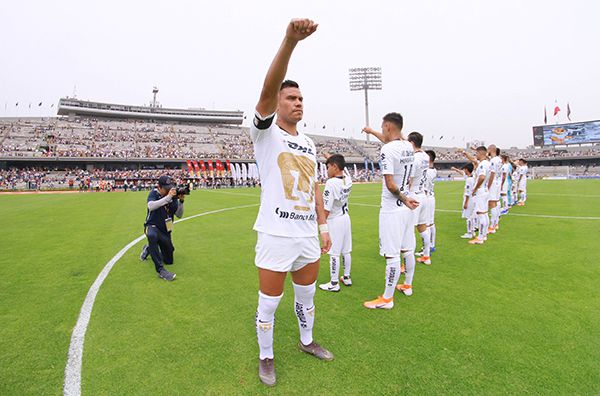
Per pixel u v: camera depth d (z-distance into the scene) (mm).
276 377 2568
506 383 2469
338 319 3535
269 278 2494
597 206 12523
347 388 2434
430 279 4789
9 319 3533
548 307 3770
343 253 4590
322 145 68875
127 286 4555
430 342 3045
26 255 6203
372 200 17703
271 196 2482
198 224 9922
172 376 2576
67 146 47312
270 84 2070
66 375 2580
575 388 2404
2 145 44219
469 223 7688
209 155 53469
